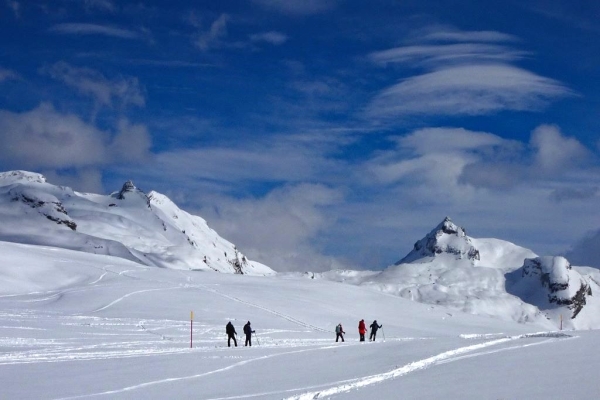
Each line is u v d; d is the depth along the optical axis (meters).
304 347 37.53
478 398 17.28
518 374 21.11
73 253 106.12
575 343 31.08
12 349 35.16
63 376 25.83
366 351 32.81
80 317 55.41
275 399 19.73
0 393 22.19
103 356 32.66
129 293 72.69
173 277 90.06
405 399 17.88
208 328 53.25
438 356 28.19
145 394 21.73
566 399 16.23
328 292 88.50
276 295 80.62
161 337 45.28
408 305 86.94
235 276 97.19
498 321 85.44
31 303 66.25
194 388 22.78
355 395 19.12
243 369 27.47
